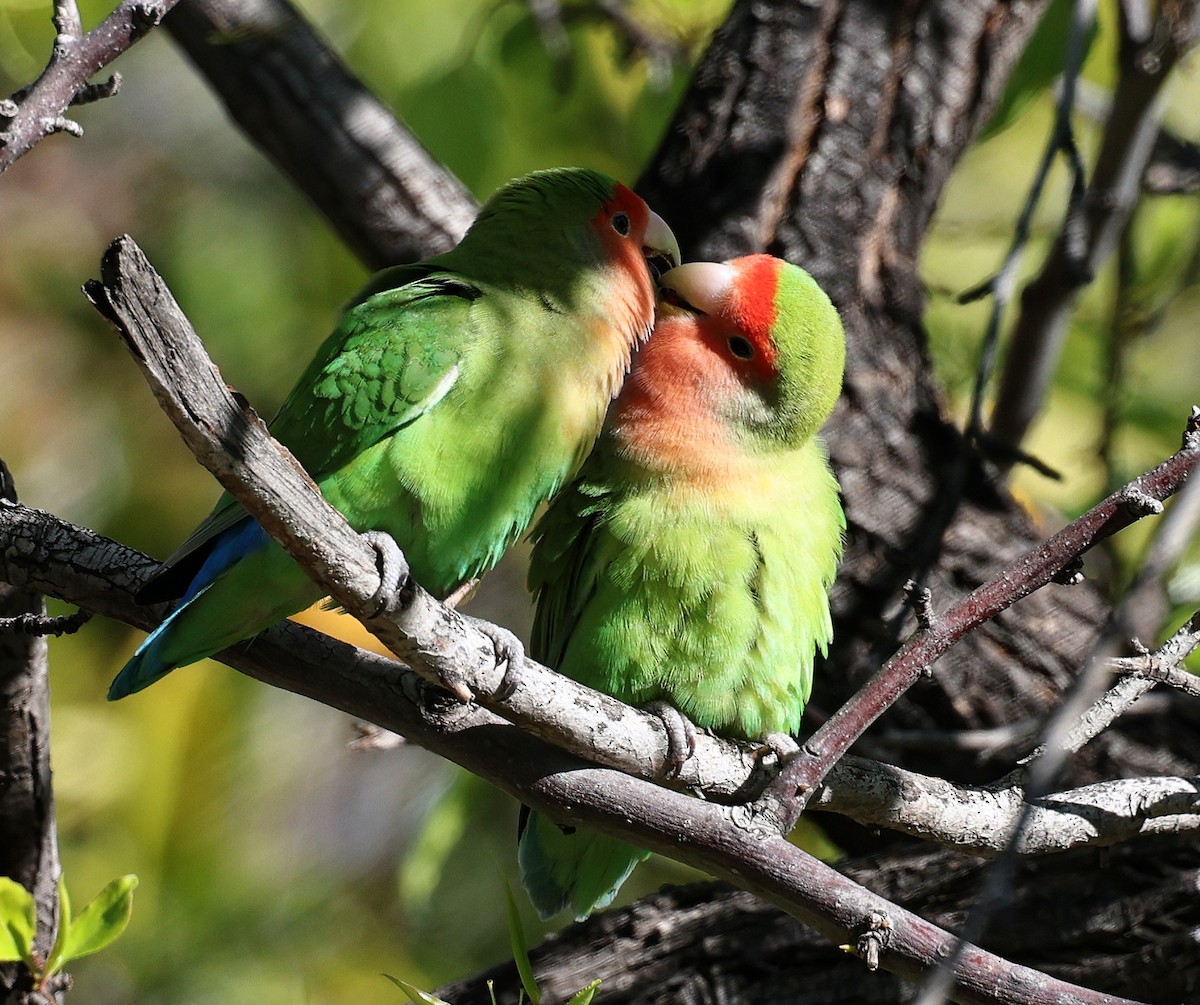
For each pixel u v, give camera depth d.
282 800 11.98
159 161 13.66
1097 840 6.36
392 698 6.68
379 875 12.15
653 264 8.30
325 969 11.81
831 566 8.14
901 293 9.84
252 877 11.88
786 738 7.06
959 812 6.32
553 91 11.68
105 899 6.20
